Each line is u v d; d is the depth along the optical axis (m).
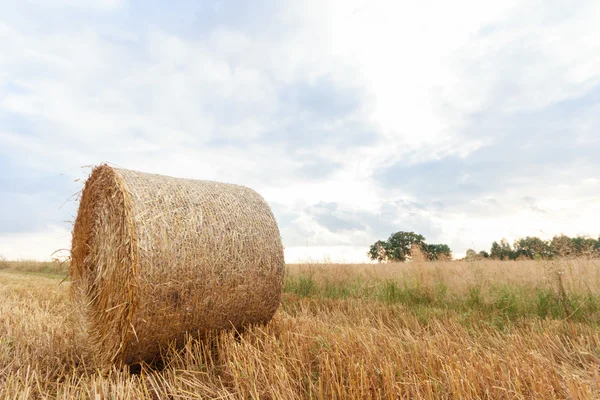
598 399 2.75
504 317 5.45
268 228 4.82
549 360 3.53
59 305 6.92
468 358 3.41
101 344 4.01
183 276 3.83
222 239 4.22
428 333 4.59
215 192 4.60
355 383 2.74
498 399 2.72
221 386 3.21
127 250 3.62
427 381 2.74
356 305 6.79
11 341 4.28
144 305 3.60
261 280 4.55
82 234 5.02
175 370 3.49
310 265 10.38
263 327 4.73
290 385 2.93
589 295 5.75
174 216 3.95
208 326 4.15
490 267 8.65
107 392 3.05
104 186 4.41
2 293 8.38
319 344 3.73
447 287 7.44
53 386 3.41
